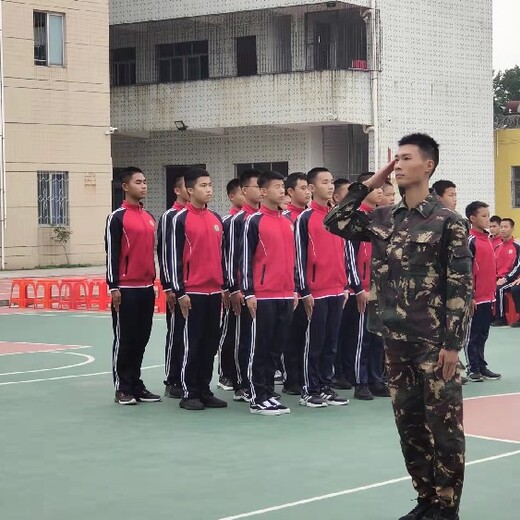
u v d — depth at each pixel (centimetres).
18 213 3164
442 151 3694
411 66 3553
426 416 622
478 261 1199
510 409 1037
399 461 813
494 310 1773
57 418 999
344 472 778
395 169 630
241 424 967
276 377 1227
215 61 3647
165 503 697
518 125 4428
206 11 3469
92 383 1206
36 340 1636
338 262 1067
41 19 3216
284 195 1044
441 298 615
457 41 3741
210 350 1059
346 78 3334
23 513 678
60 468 798
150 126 3612
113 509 684
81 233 3325
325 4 3328
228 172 3688
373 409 1045
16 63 3145
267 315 1020
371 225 645
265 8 3369
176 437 909
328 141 3588
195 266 1048
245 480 755
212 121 3519
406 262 619
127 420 989
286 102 3397
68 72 3269
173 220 1048
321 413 1024
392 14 3472
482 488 730
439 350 612
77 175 3306
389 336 627
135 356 1084
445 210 619
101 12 3350
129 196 1079
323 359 1073
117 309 1070
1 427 957
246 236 1017
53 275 2980
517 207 4234
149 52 3756
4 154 3120
